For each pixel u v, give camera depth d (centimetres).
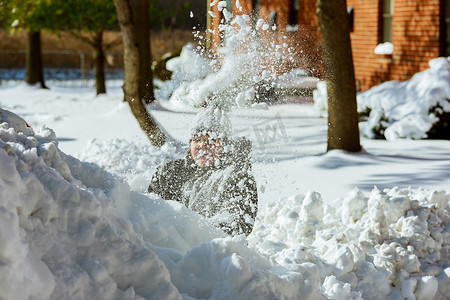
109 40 3631
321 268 380
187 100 468
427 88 1173
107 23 2164
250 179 438
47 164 312
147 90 1542
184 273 308
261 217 531
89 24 2188
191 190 435
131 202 372
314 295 320
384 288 387
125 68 1012
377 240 429
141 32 1583
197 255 314
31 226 262
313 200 478
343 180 796
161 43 3200
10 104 1930
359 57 1728
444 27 1481
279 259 387
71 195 279
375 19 1662
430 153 974
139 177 550
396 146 1048
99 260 275
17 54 3619
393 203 462
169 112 1208
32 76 2664
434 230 451
